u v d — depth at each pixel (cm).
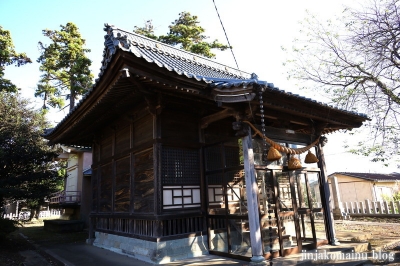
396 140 827
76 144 1077
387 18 765
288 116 691
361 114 771
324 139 789
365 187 1939
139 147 678
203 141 700
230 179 711
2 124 1134
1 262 719
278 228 595
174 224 618
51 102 2253
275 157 561
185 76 522
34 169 1121
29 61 1792
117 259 654
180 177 645
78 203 1550
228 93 541
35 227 1588
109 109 718
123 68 468
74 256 727
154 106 617
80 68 1992
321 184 753
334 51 889
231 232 672
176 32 2025
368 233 923
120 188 768
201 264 550
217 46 2006
